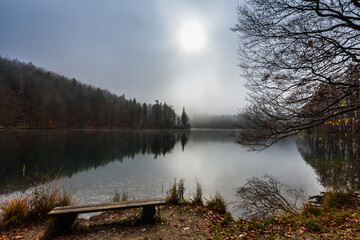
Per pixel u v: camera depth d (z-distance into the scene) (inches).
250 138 176.1
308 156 668.7
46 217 142.1
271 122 161.5
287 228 123.6
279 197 253.9
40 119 2308.1
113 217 157.9
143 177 389.4
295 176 386.9
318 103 143.9
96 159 624.1
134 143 1222.3
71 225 118.5
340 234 105.5
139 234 119.6
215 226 133.3
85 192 286.8
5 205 144.5
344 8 120.1
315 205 190.1
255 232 121.3
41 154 672.4
